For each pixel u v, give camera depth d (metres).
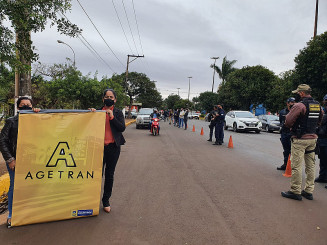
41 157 3.37
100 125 3.61
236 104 37.31
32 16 4.90
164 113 37.56
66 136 3.46
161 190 5.01
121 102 18.16
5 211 4.04
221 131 11.81
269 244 3.06
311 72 18.11
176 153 9.35
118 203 4.27
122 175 6.12
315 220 3.75
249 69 35.31
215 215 3.87
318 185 5.69
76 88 14.22
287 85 22.36
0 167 6.13
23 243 2.94
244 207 4.21
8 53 4.91
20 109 3.65
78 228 3.32
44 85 15.25
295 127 4.60
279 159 8.56
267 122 21.80
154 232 3.29
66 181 3.48
